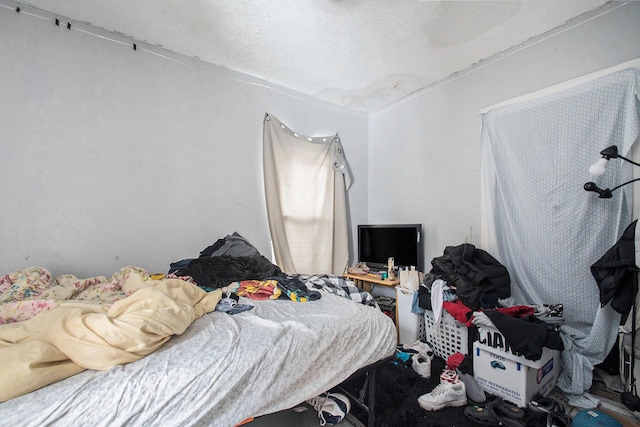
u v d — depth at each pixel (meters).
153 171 2.11
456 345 1.93
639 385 1.39
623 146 1.62
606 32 1.72
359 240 3.07
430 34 2.00
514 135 2.09
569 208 1.81
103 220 1.91
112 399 0.78
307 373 1.12
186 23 1.89
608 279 1.53
